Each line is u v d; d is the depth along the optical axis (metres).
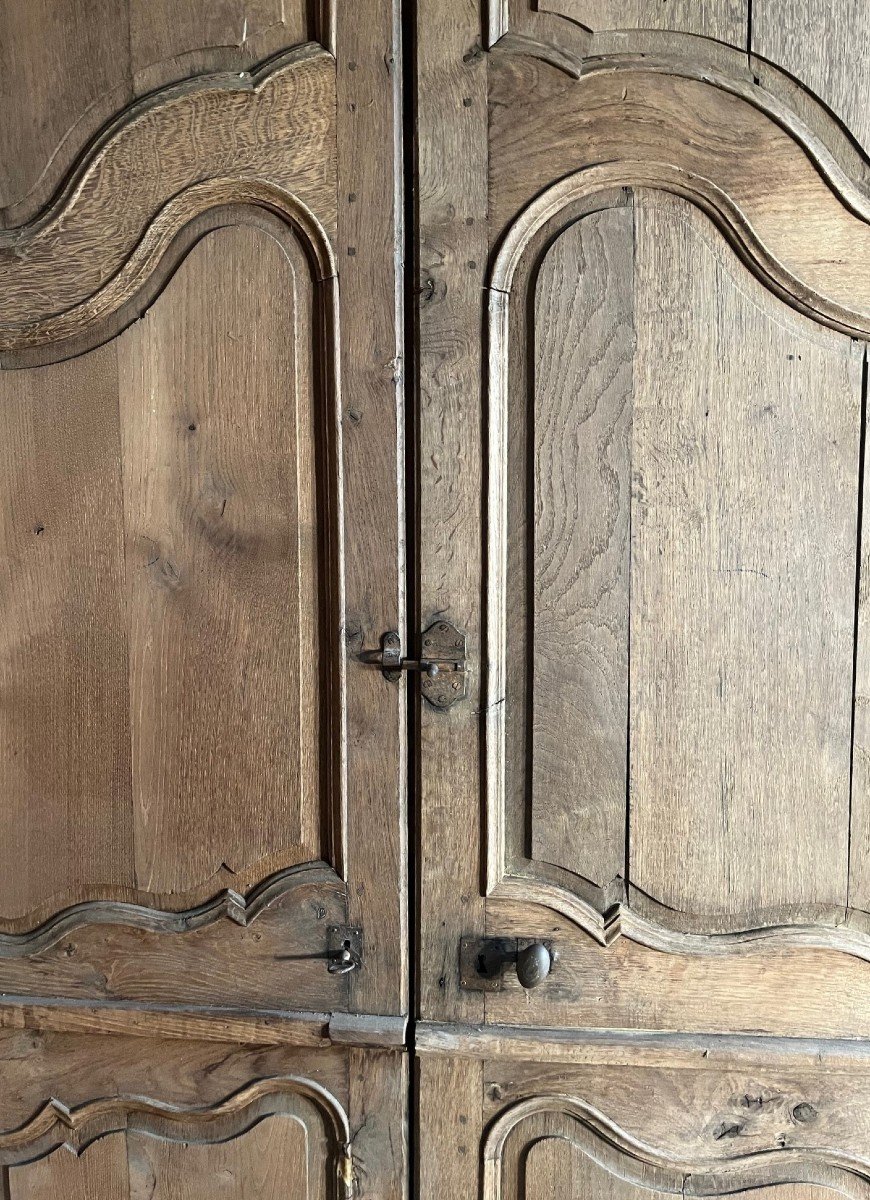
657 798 1.13
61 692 1.19
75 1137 1.23
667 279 1.08
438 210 1.09
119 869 1.20
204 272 1.13
